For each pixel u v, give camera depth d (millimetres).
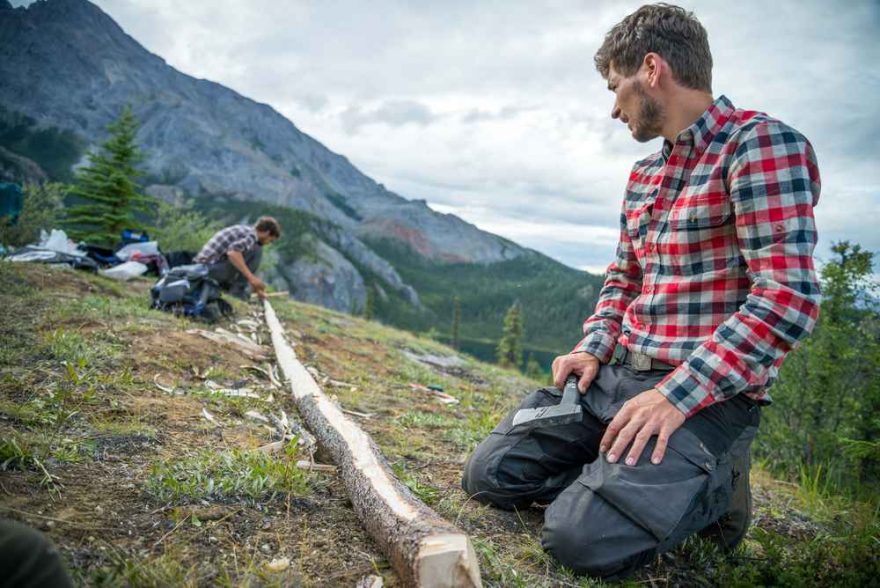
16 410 2533
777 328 1774
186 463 2260
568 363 2367
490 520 2270
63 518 1698
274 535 1855
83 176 16766
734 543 2275
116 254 8953
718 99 2029
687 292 2025
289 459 2520
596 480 1876
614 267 2590
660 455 1815
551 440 2289
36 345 3680
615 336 2428
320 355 5949
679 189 2080
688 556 2229
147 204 17438
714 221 1959
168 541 1694
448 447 3383
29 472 1960
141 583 1447
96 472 2080
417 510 1774
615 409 2135
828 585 1985
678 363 2008
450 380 6664
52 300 5238
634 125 2160
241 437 2863
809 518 3279
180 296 6023
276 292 10008
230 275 8586
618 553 1790
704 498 1858
